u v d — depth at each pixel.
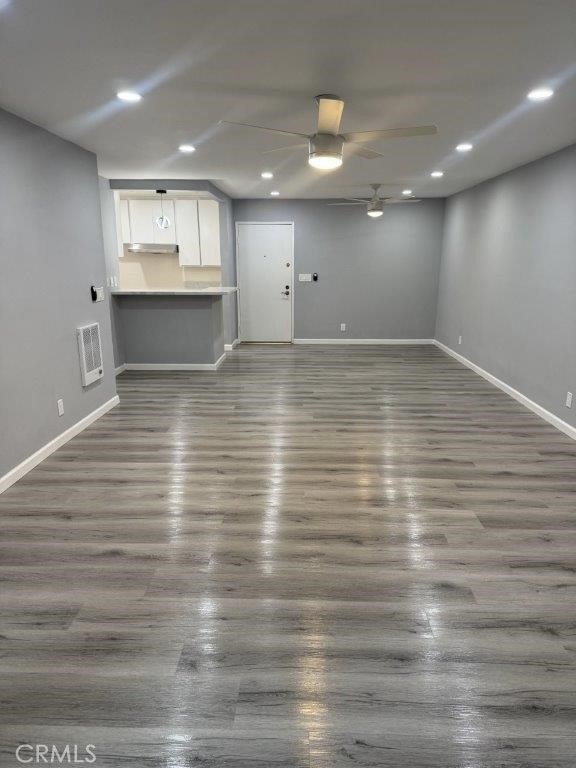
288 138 3.78
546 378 4.53
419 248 8.18
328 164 2.93
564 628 1.99
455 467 3.50
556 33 2.06
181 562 2.42
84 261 4.25
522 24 1.98
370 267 8.28
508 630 1.98
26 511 2.89
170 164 4.93
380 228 8.12
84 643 1.91
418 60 2.34
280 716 1.61
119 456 3.69
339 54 2.27
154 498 3.05
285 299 8.48
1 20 1.92
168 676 1.76
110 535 2.65
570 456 3.69
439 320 8.27
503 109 3.09
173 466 3.52
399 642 1.92
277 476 3.36
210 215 7.52
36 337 3.50
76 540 2.60
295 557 2.46
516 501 3.01
